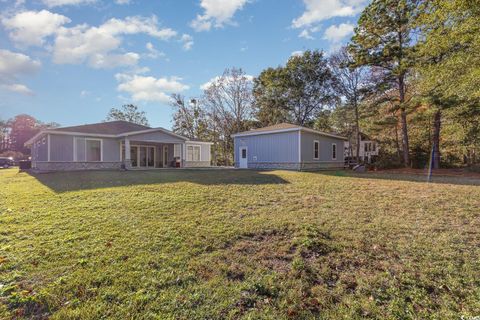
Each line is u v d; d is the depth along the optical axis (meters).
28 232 3.95
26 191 7.50
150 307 2.28
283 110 30.91
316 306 2.35
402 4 15.46
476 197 6.30
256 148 18.84
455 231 4.07
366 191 7.30
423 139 21.02
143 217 4.68
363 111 21.02
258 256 3.24
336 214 4.96
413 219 4.67
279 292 2.53
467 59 9.28
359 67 19.38
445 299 2.46
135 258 3.12
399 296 2.49
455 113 14.61
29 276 2.73
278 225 4.24
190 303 2.35
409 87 18.30
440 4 8.90
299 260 3.11
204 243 3.57
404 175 12.60
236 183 8.63
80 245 3.47
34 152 21.30
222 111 32.97
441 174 13.22
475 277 2.79
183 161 20.36
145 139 17.80
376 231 4.05
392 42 16.66
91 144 16.64
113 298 2.40
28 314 2.19
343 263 3.09
